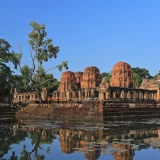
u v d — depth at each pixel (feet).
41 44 163.84
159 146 54.75
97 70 197.36
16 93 240.53
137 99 151.12
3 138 64.54
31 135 69.41
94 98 151.02
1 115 140.87
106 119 112.37
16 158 45.01
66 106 129.08
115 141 60.34
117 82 174.91
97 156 45.93
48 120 122.31
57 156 46.03
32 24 161.58
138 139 63.52
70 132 75.46
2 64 145.89
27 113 147.33
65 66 161.89
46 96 199.52
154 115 138.51
